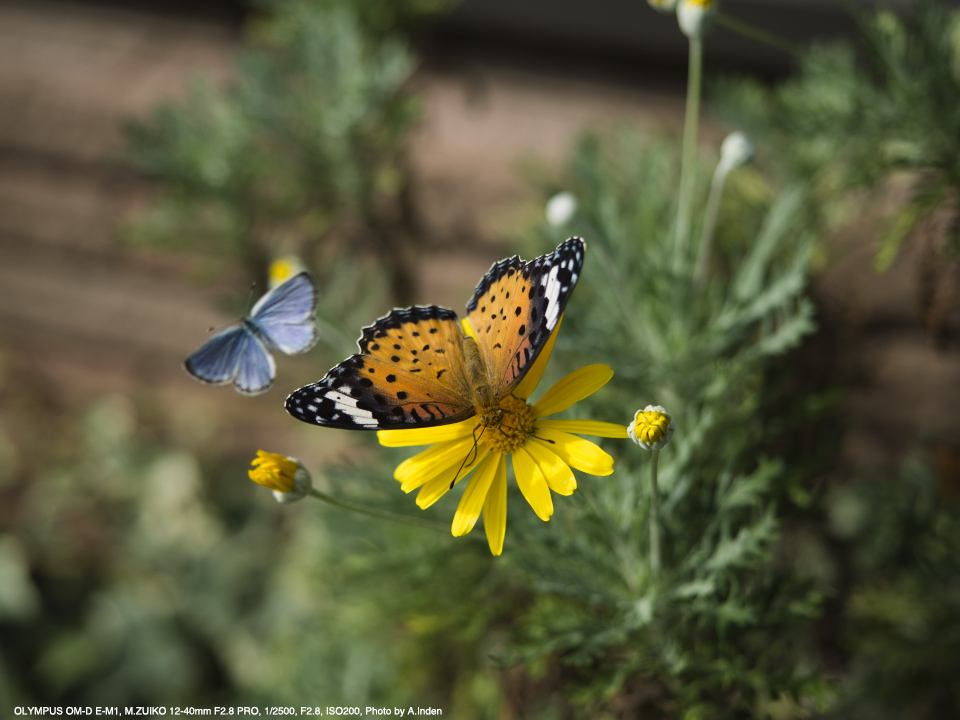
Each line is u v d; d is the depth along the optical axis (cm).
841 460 47
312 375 50
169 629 67
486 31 55
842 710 42
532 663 36
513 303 30
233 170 46
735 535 35
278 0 48
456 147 51
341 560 41
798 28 49
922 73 38
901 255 43
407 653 44
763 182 43
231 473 69
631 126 44
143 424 69
